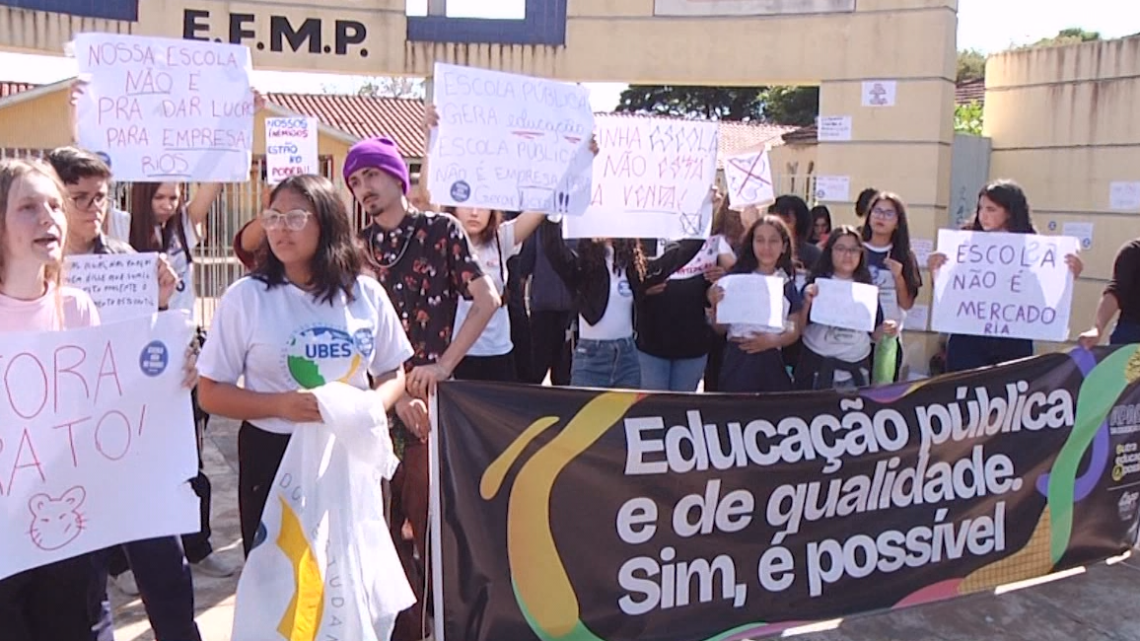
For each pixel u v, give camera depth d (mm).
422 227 4051
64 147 4031
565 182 5043
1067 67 10547
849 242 5691
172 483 3061
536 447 3805
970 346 5715
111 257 3801
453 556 3717
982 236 5418
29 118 19734
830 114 9891
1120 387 4957
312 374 3338
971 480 4605
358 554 3402
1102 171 10242
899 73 9602
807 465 4242
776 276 5680
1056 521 4832
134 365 2992
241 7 9438
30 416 2834
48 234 2869
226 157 4781
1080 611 4738
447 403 3703
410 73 9938
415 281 4047
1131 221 9992
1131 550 5152
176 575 3186
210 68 4746
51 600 3031
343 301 3416
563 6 10000
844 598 4359
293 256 3326
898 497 4457
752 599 4188
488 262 5016
